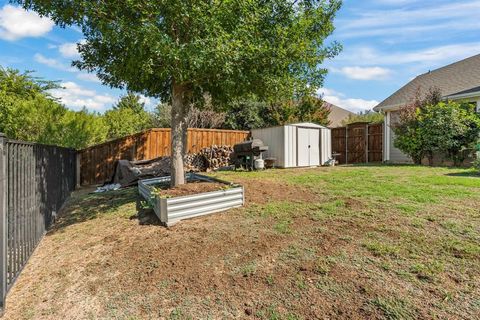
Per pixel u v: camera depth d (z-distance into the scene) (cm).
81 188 764
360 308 168
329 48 451
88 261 268
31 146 308
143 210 411
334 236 274
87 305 199
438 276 194
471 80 970
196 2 316
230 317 173
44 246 325
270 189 518
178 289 207
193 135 1029
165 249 274
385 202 383
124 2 324
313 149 1073
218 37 319
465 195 404
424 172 682
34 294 221
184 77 367
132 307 192
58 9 321
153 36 297
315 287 193
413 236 262
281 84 414
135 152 892
